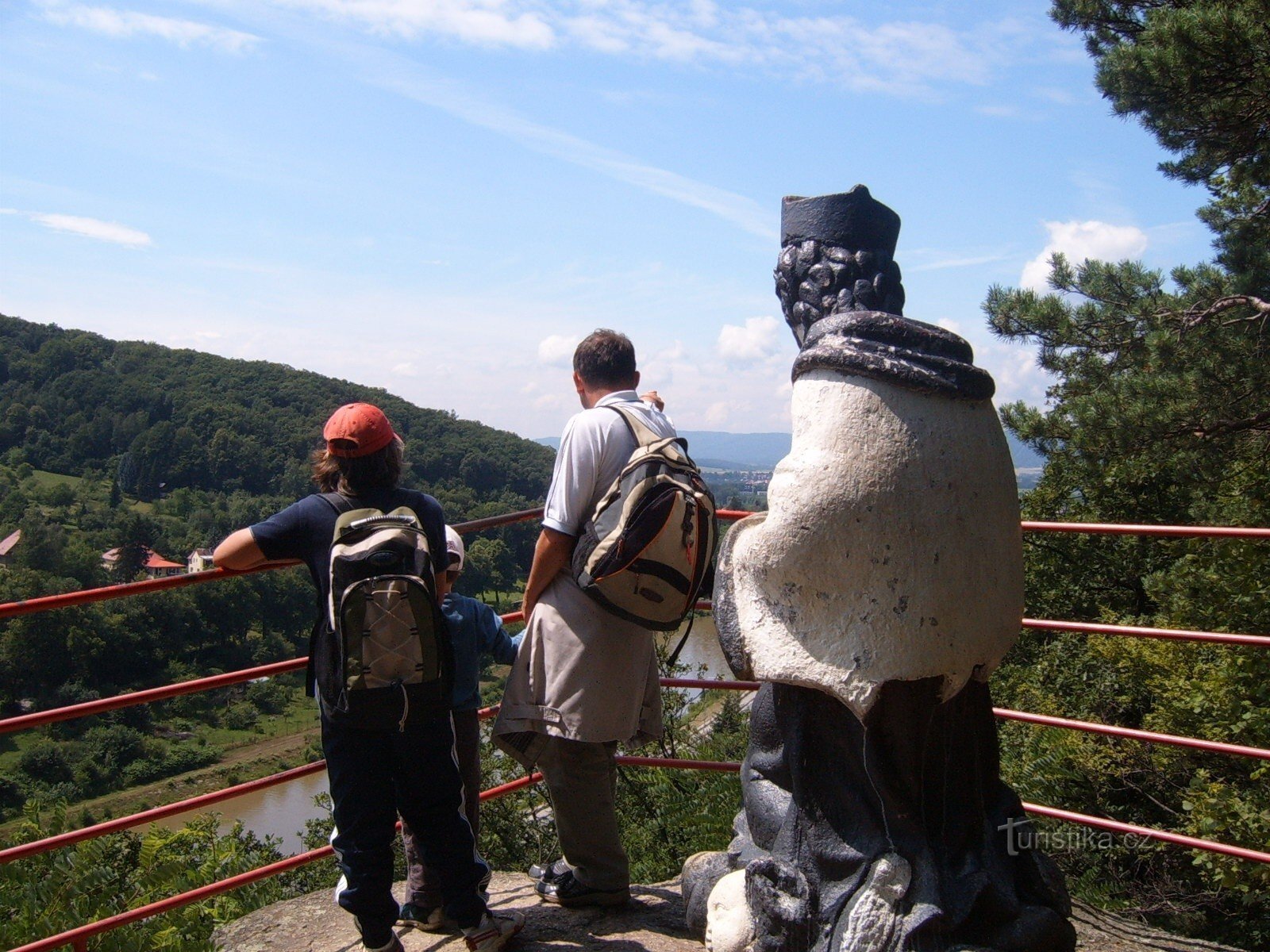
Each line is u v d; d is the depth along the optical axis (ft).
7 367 372.17
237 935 10.65
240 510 275.18
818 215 8.77
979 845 8.13
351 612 8.12
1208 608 40.37
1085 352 39.19
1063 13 39.58
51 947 9.67
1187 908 26.66
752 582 8.16
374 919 8.86
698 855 9.70
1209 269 37.60
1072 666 52.90
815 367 7.97
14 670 141.18
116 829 9.64
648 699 10.21
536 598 9.72
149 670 150.20
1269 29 29.50
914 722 7.80
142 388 350.64
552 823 29.58
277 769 125.70
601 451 9.34
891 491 7.54
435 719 8.82
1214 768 34.35
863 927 7.66
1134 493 62.75
